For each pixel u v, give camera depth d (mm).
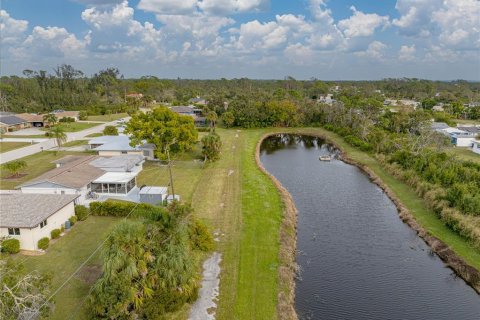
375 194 54500
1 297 18531
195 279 26578
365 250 37469
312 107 124625
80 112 132500
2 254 31625
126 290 22688
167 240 25953
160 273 24781
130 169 56375
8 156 70875
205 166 64625
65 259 31703
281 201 48312
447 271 33875
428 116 106938
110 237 24109
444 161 57031
